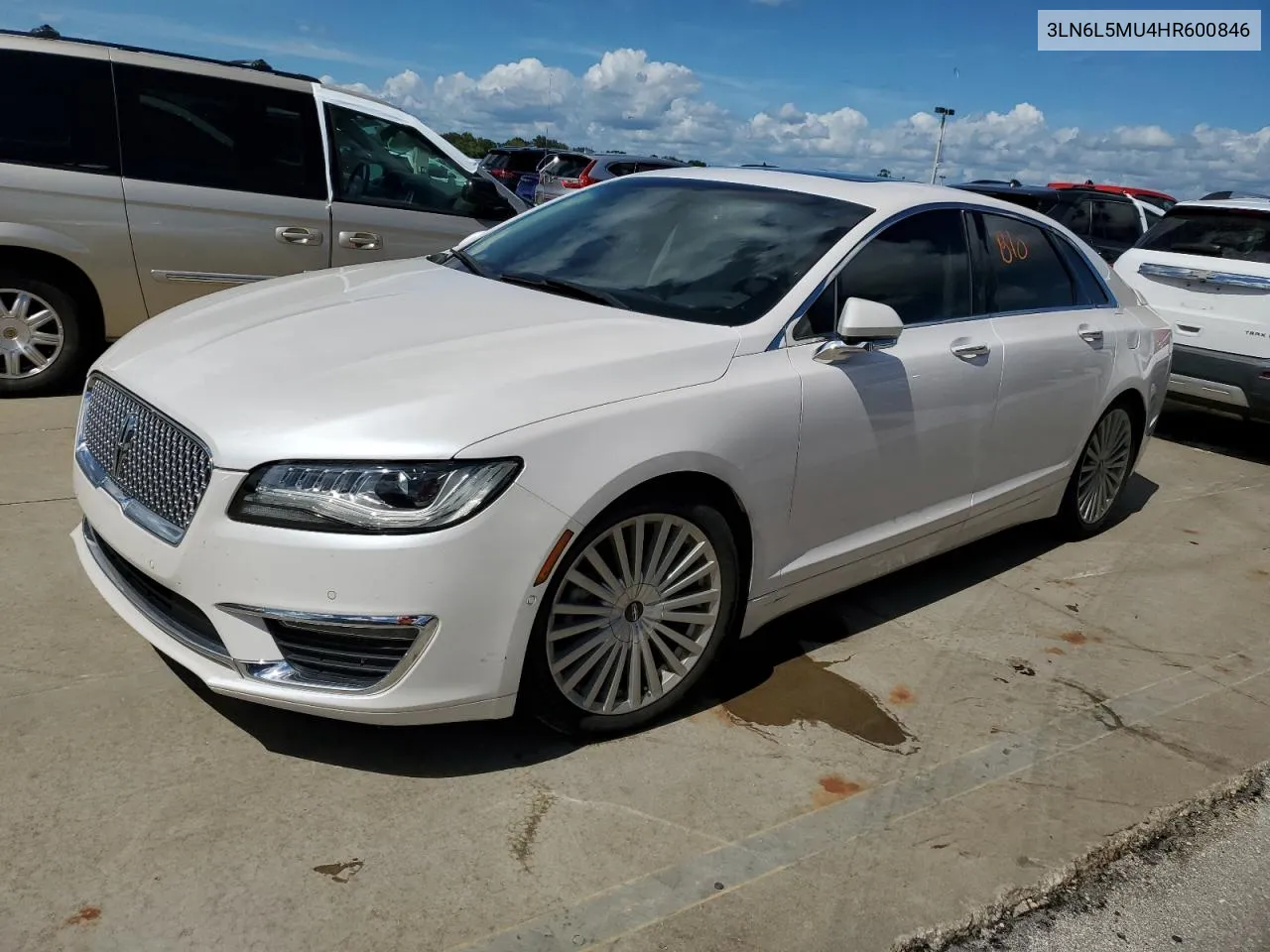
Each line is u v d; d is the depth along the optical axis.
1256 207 6.84
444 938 2.14
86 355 5.59
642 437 2.66
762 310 3.18
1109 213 11.25
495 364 2.68
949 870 2.53
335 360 2.70
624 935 2.20
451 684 2.48
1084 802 2.87
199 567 2.41
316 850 2.35
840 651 3.61
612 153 17.36
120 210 5.39
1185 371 6.98
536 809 2.57
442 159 6.45
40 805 2.38
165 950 2.04
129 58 5.41
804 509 3.20
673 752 2.88
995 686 3.48
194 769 2.57
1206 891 2.60
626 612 2.81
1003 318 4.04
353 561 2.33
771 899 2.36
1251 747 3.27
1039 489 4.40
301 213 5.88
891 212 3.62
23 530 3.77
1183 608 4.32
